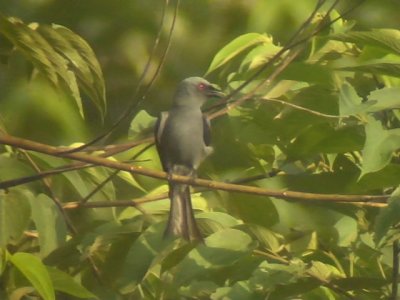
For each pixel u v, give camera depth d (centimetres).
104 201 1059
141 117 1152
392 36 972
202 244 955
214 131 1131
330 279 1006
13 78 1176
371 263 1099
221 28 1488
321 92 1051
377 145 927
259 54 1084
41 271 898
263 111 1063
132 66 1449
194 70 1459
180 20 1479
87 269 1023
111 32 1466
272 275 966
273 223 1062
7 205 968
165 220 996
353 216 1071
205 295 988
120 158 1157
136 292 1013
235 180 1068
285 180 1063
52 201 992
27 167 1031
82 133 1236
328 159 1100
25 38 969
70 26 1462
